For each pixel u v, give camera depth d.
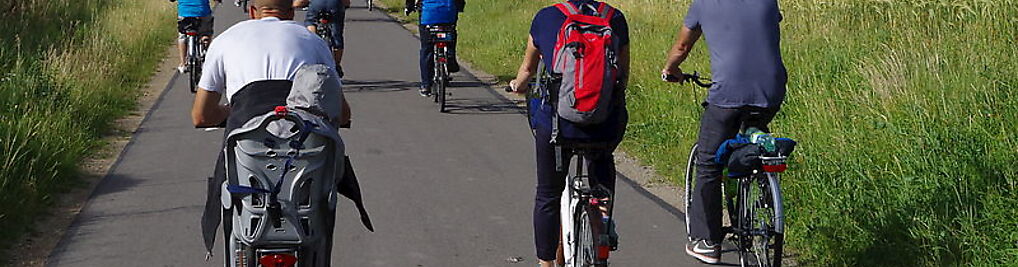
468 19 21.48
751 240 5.57
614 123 5.04
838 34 12.51
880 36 11.81
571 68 4.86
